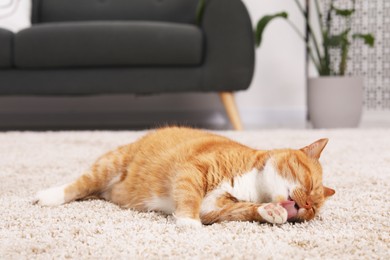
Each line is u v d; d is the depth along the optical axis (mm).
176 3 3594
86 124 3928
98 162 1295
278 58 3771
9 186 1432
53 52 2967
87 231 965
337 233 951
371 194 1293
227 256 810
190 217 1024
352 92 3414
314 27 3797
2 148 2238
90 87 3041
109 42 2943
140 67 3023
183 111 3875
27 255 825
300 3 3740
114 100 3908
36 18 3631
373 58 3768
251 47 3057
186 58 2963
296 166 1108
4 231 969
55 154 2053
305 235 939
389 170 1645
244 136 2586
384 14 3715
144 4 3623
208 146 1185
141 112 3895
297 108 3795
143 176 1208
